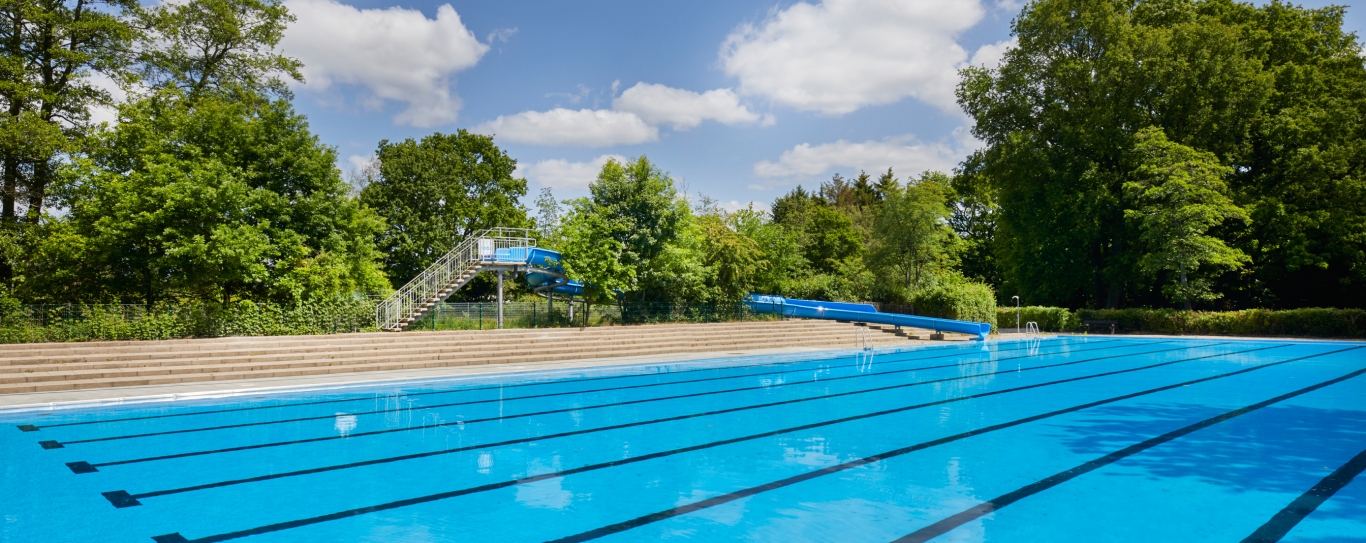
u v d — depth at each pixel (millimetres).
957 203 62344
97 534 5500
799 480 7172
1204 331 30906
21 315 17484
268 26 28562
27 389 13422
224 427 10281
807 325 28062
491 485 7023
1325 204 32344
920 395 13508
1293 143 32531
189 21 26812
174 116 22203
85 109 24188
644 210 26203
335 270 21953
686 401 12867
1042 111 37406
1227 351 23062
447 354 18734
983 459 8086
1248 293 38656
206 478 7312
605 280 24703
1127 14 35156
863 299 37688
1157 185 32500
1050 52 36438
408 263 38375
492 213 41750
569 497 6582
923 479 7176
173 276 19859
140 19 25172
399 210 38594
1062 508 6102
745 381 15906
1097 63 34719
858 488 6836
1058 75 35281
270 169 22688
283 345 17766
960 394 13609
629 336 23406
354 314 21000
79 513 6062
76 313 18141
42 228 22141
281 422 10695
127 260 20500
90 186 20703
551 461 8094
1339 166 31031
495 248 25812
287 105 23594
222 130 22156
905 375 17016
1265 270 35500
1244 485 6828
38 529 5633
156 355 15883
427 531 5578
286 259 21281
